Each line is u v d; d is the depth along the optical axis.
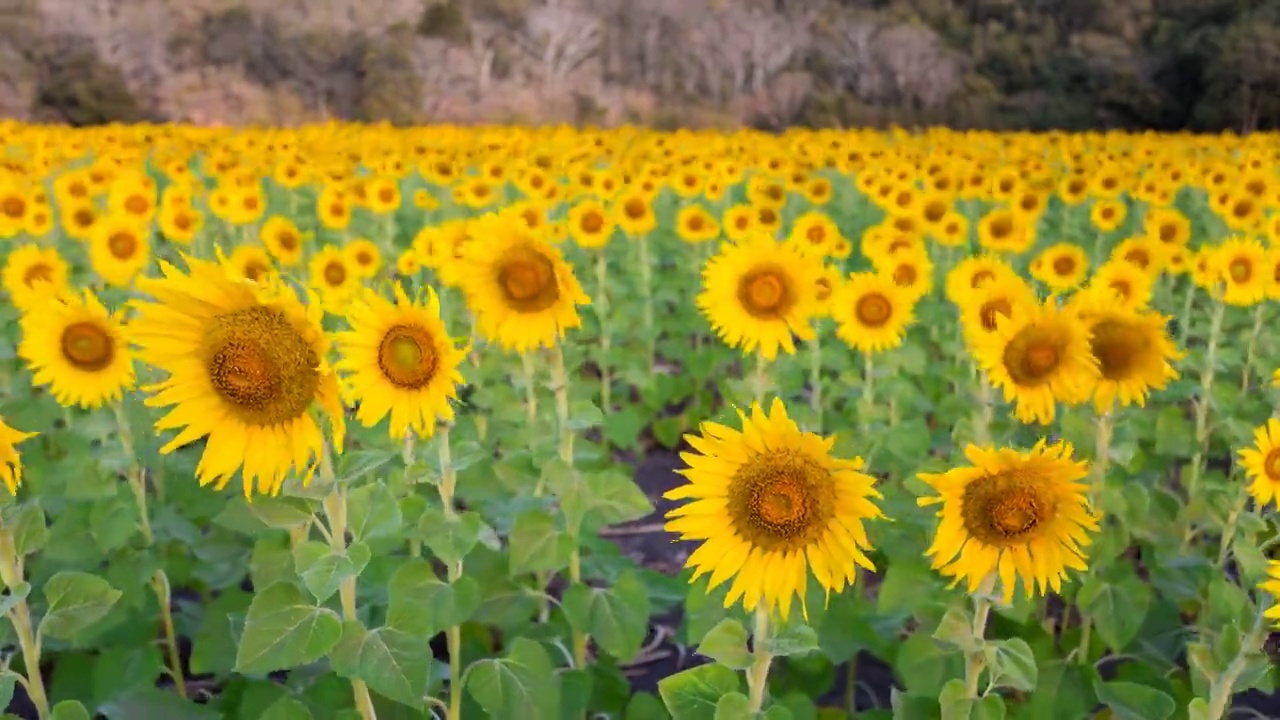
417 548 5.00
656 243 14.21
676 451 9.19
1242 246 7.18
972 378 6.77
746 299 5.13
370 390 3.29
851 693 5.20
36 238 12.05
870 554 5.32
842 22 90.44
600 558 5.09
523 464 5.38
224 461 2.96
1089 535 4.81
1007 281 5.26
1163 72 69.75
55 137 23.62
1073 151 26.31
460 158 18.94
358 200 13.24
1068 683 4.56
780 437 3.11
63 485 5.33
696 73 97.62
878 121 82.06
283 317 2.95
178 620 5.25
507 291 4.32
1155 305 10.53
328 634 3.32
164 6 89.44
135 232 8.65
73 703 3.44
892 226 10.86
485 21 98.00
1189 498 6.33
